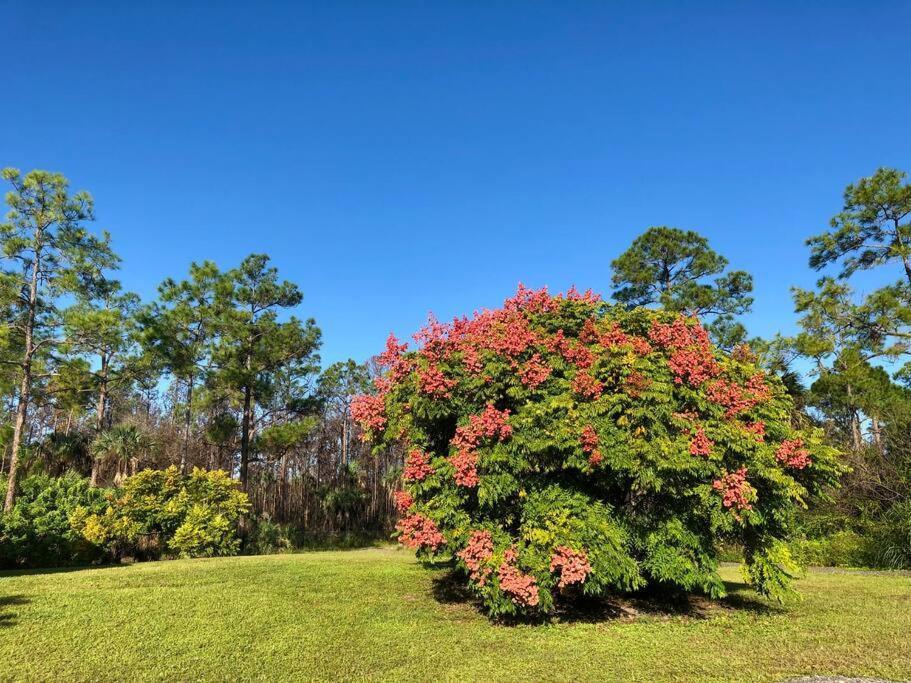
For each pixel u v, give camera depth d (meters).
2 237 19.80
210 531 15.45
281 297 24.73
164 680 4.66
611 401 6.39
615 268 26.56
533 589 5.89
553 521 6.25
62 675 4.74
